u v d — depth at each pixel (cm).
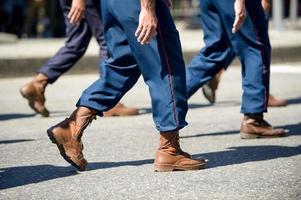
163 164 1043
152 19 973
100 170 1066
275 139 1291
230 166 1075
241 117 1569
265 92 1278
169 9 1005
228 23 1263
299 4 5791
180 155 1047
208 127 1434
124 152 1198
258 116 1292
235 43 1270
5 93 2064
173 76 1007
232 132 1374
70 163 1041
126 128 1439
